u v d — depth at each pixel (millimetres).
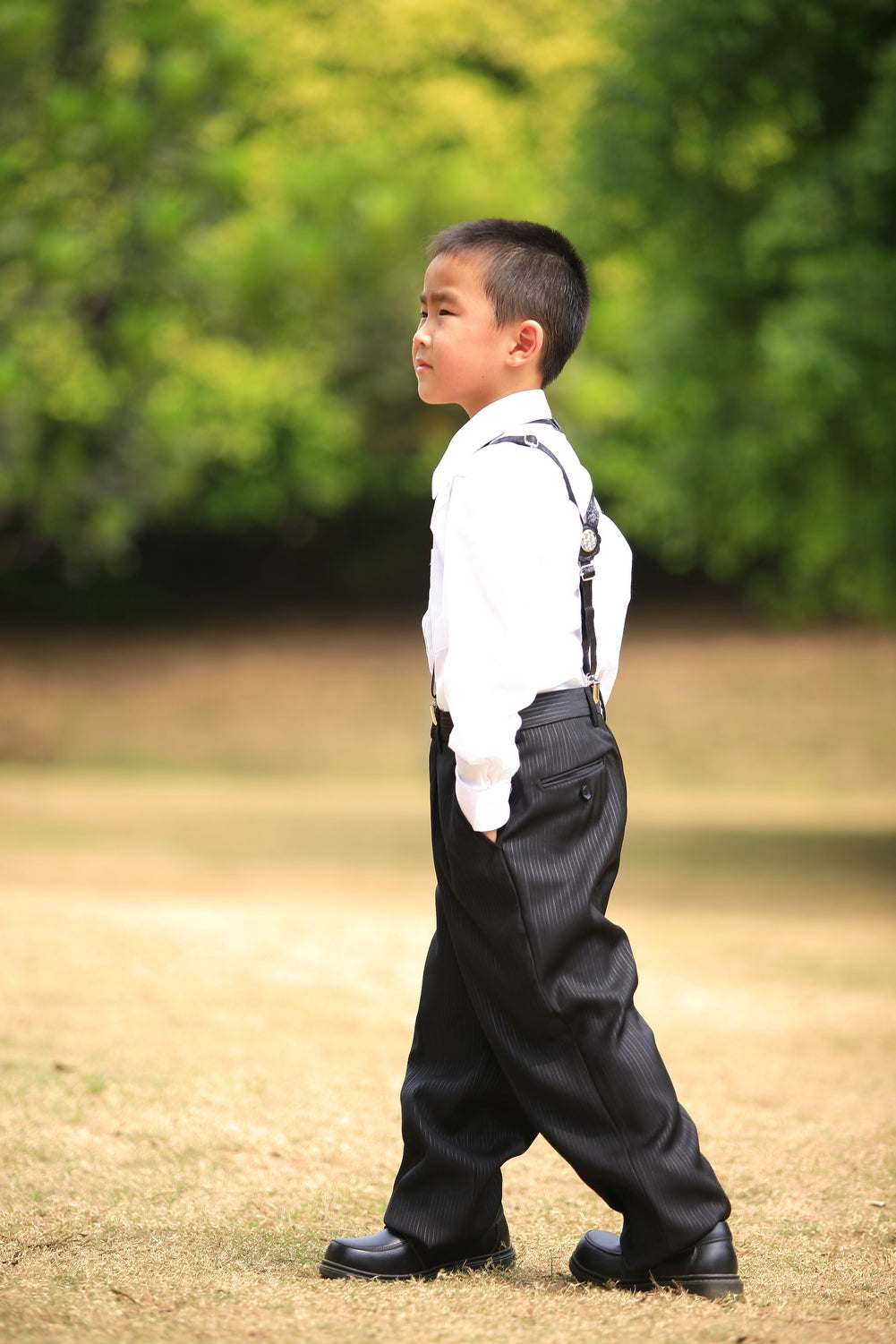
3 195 32906
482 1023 5676
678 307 28469
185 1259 6066
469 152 47594
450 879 5672
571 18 51125
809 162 25156
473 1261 5938
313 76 49812
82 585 60406
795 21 24422
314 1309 5297
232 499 55406
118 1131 8227
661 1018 12805
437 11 50469
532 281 5949
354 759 43094
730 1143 8477
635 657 49469
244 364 43656
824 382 24297
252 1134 8289
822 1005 13664
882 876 25875
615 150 26641
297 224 39375
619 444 46312
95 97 34500
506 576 5402
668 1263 5551
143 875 24516
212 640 55375
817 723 42594
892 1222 6898
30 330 34812
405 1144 5980
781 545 34719
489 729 5340
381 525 64250
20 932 14844
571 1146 5504
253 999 12531
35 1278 5652
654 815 34625
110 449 40000
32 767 42625
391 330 40938
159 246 35594
